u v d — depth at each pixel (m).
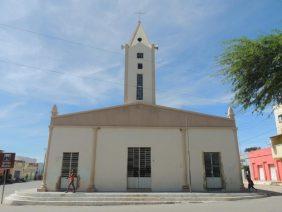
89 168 23.73
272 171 36.12
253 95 9.59
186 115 25.42
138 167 24.30
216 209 13.42
